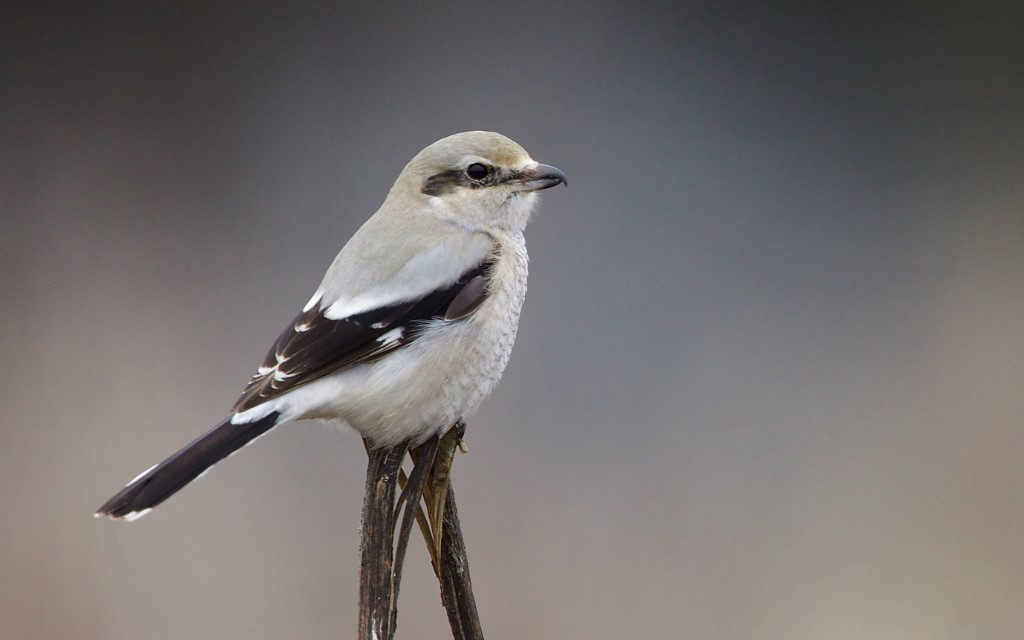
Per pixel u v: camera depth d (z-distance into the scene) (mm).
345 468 6855
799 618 6809
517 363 6953
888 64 7695
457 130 7363
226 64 7344
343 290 6566
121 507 6520
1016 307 7035
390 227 6594
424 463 6516
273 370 6555
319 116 7316
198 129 7234
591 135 7438
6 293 6949
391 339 6559
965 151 7676
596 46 7465
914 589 6828
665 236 7160
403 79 7457
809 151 7574
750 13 7594
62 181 7039
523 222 6617
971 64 7730
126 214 7027
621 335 6984
